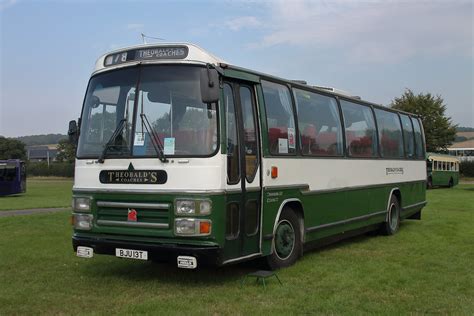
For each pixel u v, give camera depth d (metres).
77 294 7.14
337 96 11.45
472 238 12.55
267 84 8.78
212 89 6.94
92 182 7.88
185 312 6.23
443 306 6.60
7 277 8.16
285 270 8.70
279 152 8.86
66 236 12.61
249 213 7.93
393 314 6.22
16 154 102.56
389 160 13.85
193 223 7.01
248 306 6.50
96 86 8.23
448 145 63.31
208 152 7.14
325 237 10.45
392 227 13.75
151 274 8.38
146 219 7.36
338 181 10.99
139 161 7.45
